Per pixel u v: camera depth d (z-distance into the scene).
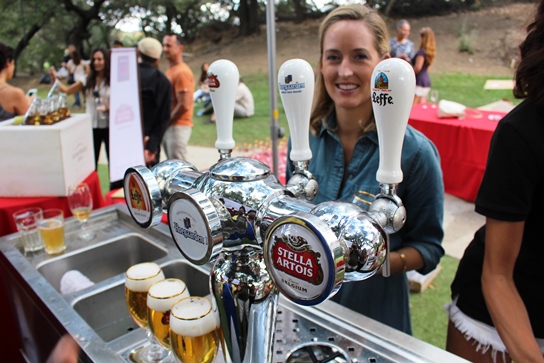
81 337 0.76
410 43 4.96
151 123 2.93
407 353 0.68
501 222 0.83
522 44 0.84
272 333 0.56
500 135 0.81
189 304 0.65
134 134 2.05
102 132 3.36
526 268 0.90
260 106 7.36
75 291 1.04
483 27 9.22
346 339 0.73
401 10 9.81
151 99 2.87
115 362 0.70
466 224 2.96
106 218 1.45
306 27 10.95
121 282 1.04
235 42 11.49
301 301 0.40
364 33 0.93
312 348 0.71
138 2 9.33
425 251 1.02
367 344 0.71
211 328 0.61
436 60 8.58
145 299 0.77
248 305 0.53
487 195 0.83
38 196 1.60
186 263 1.14
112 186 2.26
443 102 3.49
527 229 0.88
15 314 1.15
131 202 0.61
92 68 3.22
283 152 3.76
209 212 0.46
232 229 0.48
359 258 0.39
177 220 0.50
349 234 0.40
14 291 1.10
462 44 8.67
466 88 7.09
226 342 0.57
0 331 1.26
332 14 1.00
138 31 9.66
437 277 2.36
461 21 9.55
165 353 0.74
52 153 1.55
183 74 3.41
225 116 0.60
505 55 8.16
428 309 2.07
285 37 10.61
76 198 1.37
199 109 7.38
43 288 0.93
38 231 1.23
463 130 3.20
